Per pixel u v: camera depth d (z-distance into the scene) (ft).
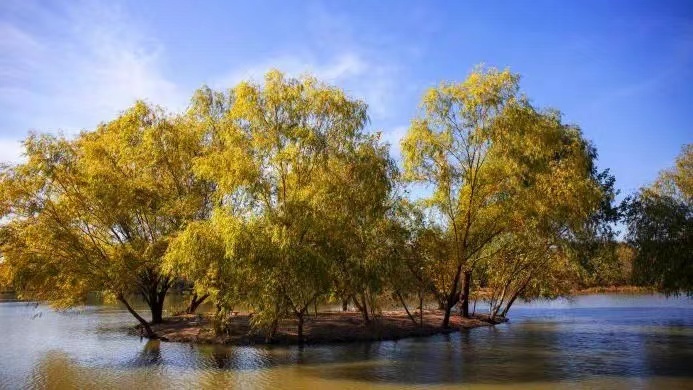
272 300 99.35
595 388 68.80
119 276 111.34
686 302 238.89
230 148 103.50
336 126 107.45
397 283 122.93
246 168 98.02
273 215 98.73
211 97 142.51
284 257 95.61
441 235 136.46
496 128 118.73
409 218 133.69
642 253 131.95
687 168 156.04
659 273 128.77
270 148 102.27
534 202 123.75
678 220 127.54
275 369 83.05
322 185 103.35
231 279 101.19
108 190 110.11
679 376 75.51
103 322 158.61
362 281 108.78
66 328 141.79
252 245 94.68
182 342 112.16
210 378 76.64
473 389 69.36
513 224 130.82
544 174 124.16
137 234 128.57
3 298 276.82
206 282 104.17
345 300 126.62
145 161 132.36
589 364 85.25
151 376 78.18
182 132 133.39
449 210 129.80
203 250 97.81
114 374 79.51
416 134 124.16
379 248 114.83
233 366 85.56
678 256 125.49
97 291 118.32
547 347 104.68
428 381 74.23
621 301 247.09
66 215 108.37
